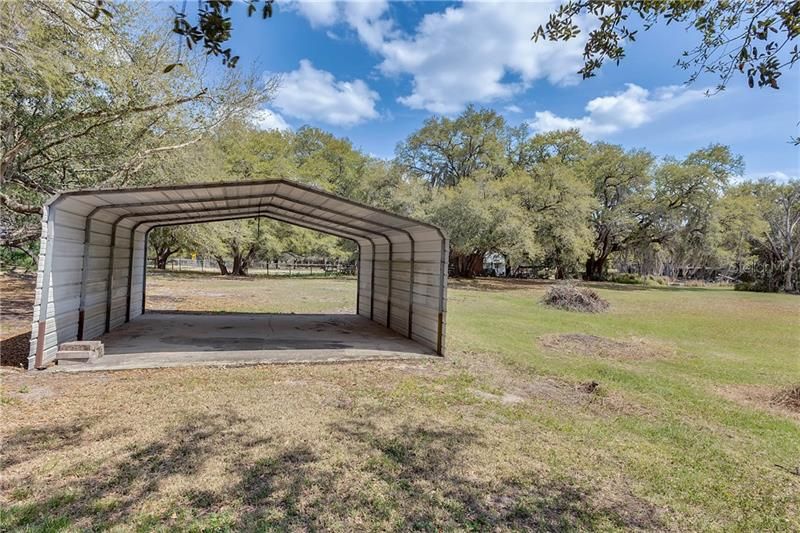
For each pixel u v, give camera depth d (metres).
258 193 6.41
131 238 8.59
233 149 20.23
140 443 3.05
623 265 43.81
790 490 2.80
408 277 7.81
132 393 4.16
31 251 12.89
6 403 3.77
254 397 4.18
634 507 2.52
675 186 25.56
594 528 2.29
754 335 9.51
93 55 5.99
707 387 5.26
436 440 3.33
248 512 2.27
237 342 6.76
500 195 21.86
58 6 4.53
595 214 28.08
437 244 6.59
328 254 30.08
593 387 4.96
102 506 2.27
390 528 2.20
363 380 4.97
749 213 24.80
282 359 5.73
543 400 4.50
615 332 9.34
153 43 7.53
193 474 2.64
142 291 9.48
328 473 2.73
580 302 13.33
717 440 3.61
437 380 5.09
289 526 2.17
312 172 26.45
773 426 3.96
